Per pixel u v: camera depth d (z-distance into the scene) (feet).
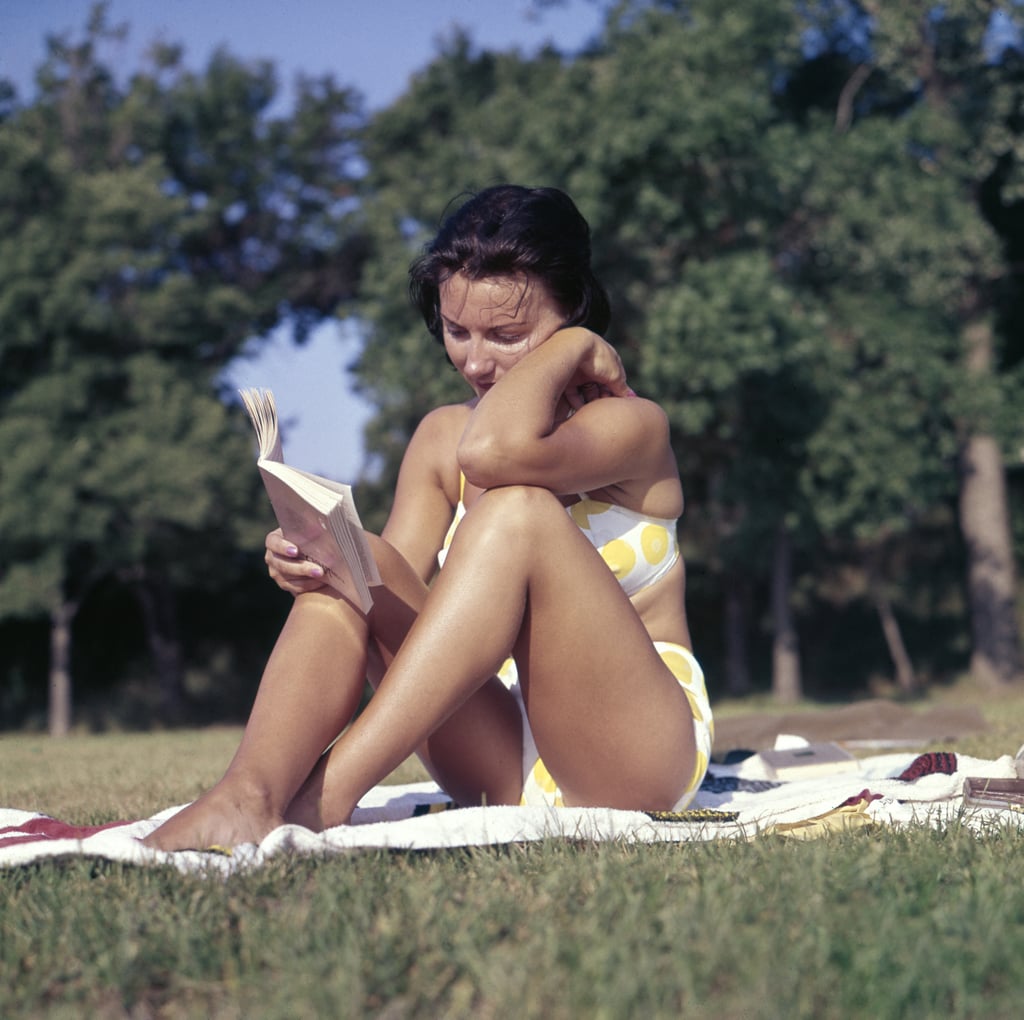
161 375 52.42
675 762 7.52
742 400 47.70
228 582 63.77
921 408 49.21
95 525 49.67
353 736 6.80
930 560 65.31
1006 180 56.03
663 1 50.19
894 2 50.49
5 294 49.73
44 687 62.64
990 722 20.01
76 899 5.70
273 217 65.77
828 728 17.80
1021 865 5.92
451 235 7.94
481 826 6.70
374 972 4.54
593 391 7.95
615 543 8.10
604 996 4.16
